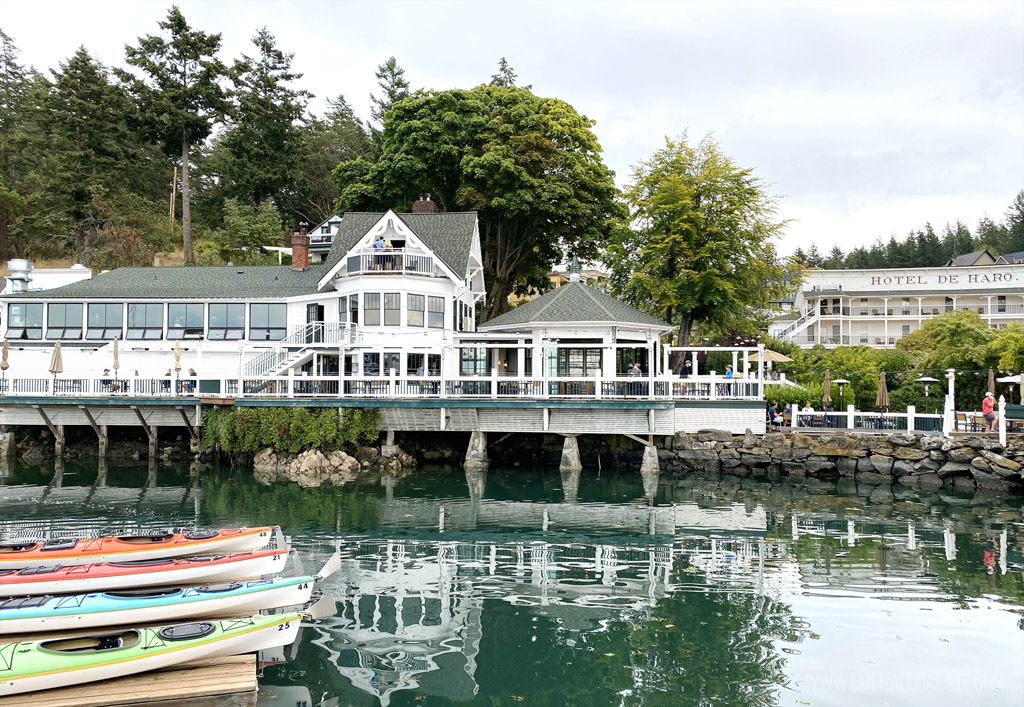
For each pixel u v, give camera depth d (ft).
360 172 171.53
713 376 115.24
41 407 116.57
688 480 100.27
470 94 165.17
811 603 50.26
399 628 45.65
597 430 105.50
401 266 128.47
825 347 240.53
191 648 36.22
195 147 258.98
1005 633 44.73
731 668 39.93
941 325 180.45
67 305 138.10
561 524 74.13
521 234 174.50
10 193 214.90
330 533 69.67
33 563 46.29
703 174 139.54
